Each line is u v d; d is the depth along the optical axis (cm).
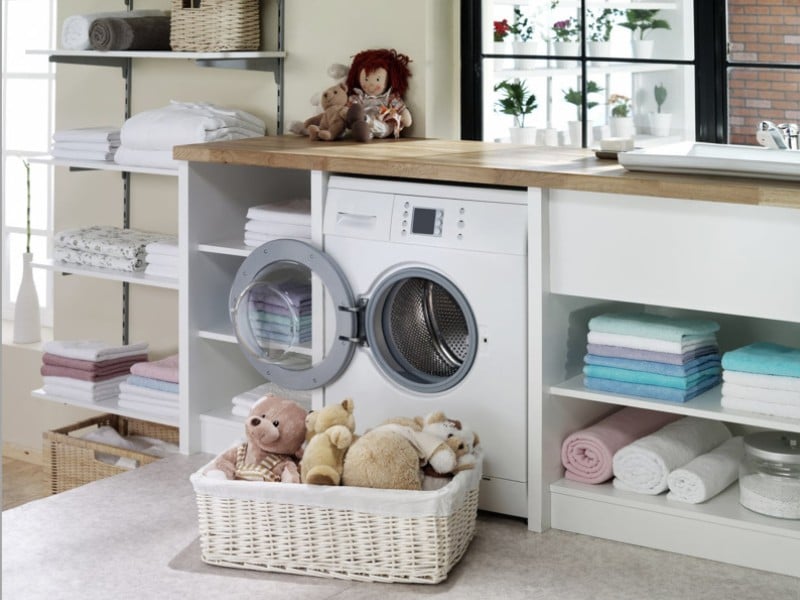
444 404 285
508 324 271
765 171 232
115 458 375
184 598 234
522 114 346
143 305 417
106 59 399
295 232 315
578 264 260
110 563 253
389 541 240
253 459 260
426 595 236
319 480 241
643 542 263
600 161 280
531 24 340
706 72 309
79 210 432
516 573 247
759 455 255
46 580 243
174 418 350
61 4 430
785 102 298
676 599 233
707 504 260
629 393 264
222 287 343
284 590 239
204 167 332
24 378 451
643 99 322
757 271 235
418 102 347
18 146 491
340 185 298
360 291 297
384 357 295
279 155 302
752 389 249
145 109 409
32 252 491
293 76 371
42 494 422
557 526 275
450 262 278
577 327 283
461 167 269
